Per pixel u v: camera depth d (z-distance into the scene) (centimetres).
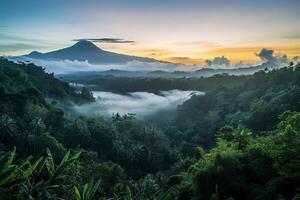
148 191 4231
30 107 9038
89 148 8200
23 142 6744
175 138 12325
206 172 3484
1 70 11800
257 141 4269
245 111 12062
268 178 3384
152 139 10712
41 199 1267
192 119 14288
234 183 3369
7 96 9188
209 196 3425
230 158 3534
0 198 1151
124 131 10738
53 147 6488
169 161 9369
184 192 3809
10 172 1149
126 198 1566
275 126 8388
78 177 3969
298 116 3916
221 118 12500
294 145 3108
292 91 9544
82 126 8562
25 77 12294
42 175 2730
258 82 14850
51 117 9062
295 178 3031
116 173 5947
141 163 8375
